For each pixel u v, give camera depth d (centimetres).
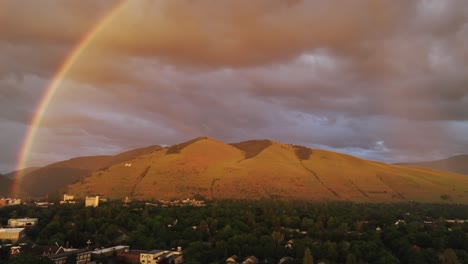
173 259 16400
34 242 19388
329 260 15875
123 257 16725
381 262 15438
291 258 16062
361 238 19488
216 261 15562
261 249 16775
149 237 19600
